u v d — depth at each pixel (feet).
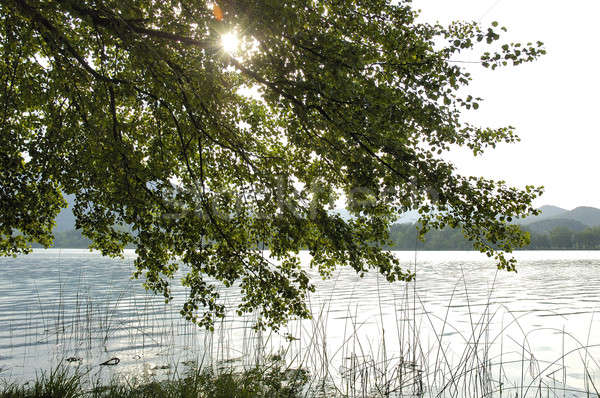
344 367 27.63
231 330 38.68
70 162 21.34
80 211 22.21
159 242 20.83
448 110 17.38
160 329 38.40
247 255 22.33
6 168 19.17
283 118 24.90
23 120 23.20
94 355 29.48
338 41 16.58
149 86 20.62
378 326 41.24
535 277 111.75
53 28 16.89
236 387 20.13
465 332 38.96
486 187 18.53
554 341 35.86
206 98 19.86
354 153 18.61
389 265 20.58
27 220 19.83
